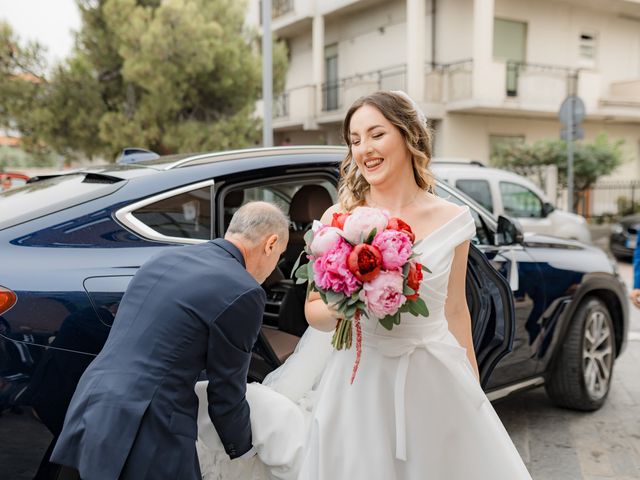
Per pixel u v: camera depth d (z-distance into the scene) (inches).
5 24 444.8
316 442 78.3
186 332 74.2
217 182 106.4
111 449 69.8
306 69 810.8
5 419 77.0
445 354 75.4
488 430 76.9
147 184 99.1
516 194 320.5
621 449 140.9
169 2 436.1
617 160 569.9
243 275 78.8
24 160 887.7
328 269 66.9
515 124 662.5
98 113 465.4
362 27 710.5
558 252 152.9
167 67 436.1
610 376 166.9
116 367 73.8
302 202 142.6
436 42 625.6
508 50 637.3
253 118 513.0
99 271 86.5
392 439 75.5
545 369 149.2
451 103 601.6
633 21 724.0
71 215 91.0
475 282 118.3
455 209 77.2
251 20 851.4
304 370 96.7
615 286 163.2
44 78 458.6
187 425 74.5
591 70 645.9
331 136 748.6
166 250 82.0
